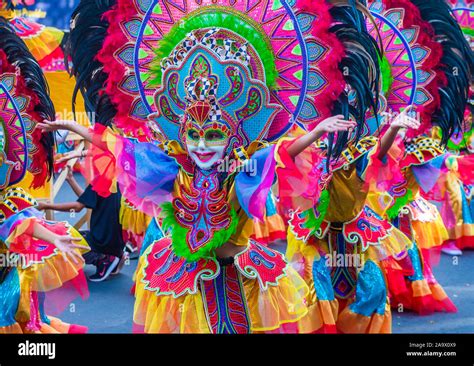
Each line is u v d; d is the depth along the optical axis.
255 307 3.53
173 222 3.50
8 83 3.95
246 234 3.53
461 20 6.77
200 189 3.45
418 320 5.19
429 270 5.52
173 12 3.46
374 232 4.32
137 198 3.62
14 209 3.89
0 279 4.09
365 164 4.02
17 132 3.98
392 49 4.73
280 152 3.22
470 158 5.44
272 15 3.36
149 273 3.60
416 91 4.74
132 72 3.55
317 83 3.39
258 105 3.39
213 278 3.48
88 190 5.92
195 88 3.36
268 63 3.38
